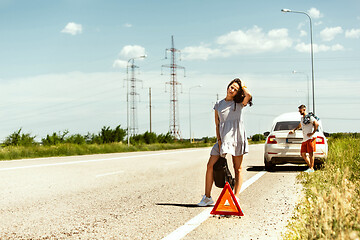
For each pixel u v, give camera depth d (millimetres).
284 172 12594
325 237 3754
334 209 4348
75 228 5254
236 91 6102
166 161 17891
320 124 13102
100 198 7652
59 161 17797
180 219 5770
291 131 12547
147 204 6992
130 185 9531
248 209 6496
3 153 22109
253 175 11641
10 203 7117
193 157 21344
